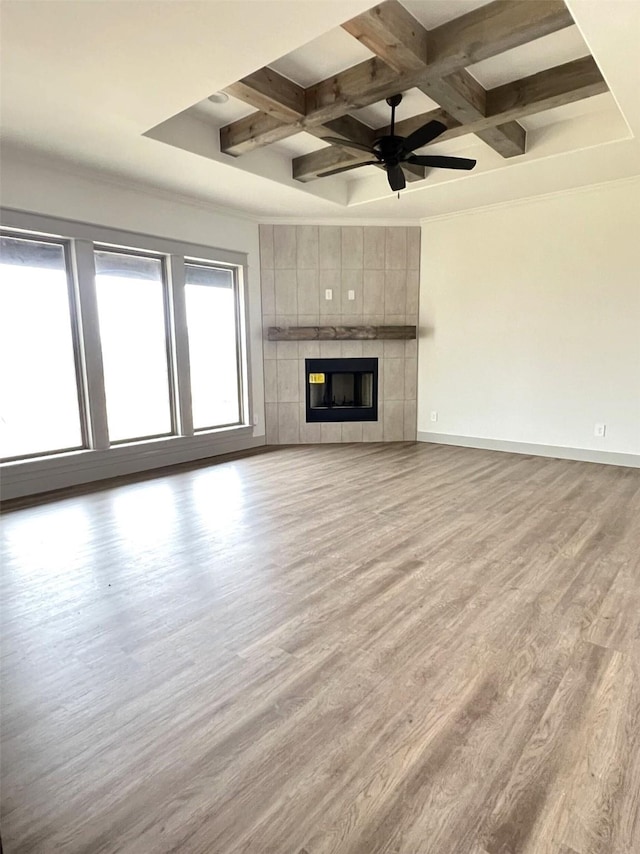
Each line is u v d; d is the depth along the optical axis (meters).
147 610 2.41
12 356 4.21
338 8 2.22
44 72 2.71
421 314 6.32
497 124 3.68
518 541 3.18
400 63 2.85
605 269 4.95
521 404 5.66
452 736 1.62
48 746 1.60
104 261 4.75
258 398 6.23
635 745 1.57
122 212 4.62
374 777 1.47
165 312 5.29
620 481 4.50
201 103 3.64
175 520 3.65
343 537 3.29
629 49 2.56
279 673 1.94
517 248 5.46
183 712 1.75
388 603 2.45
